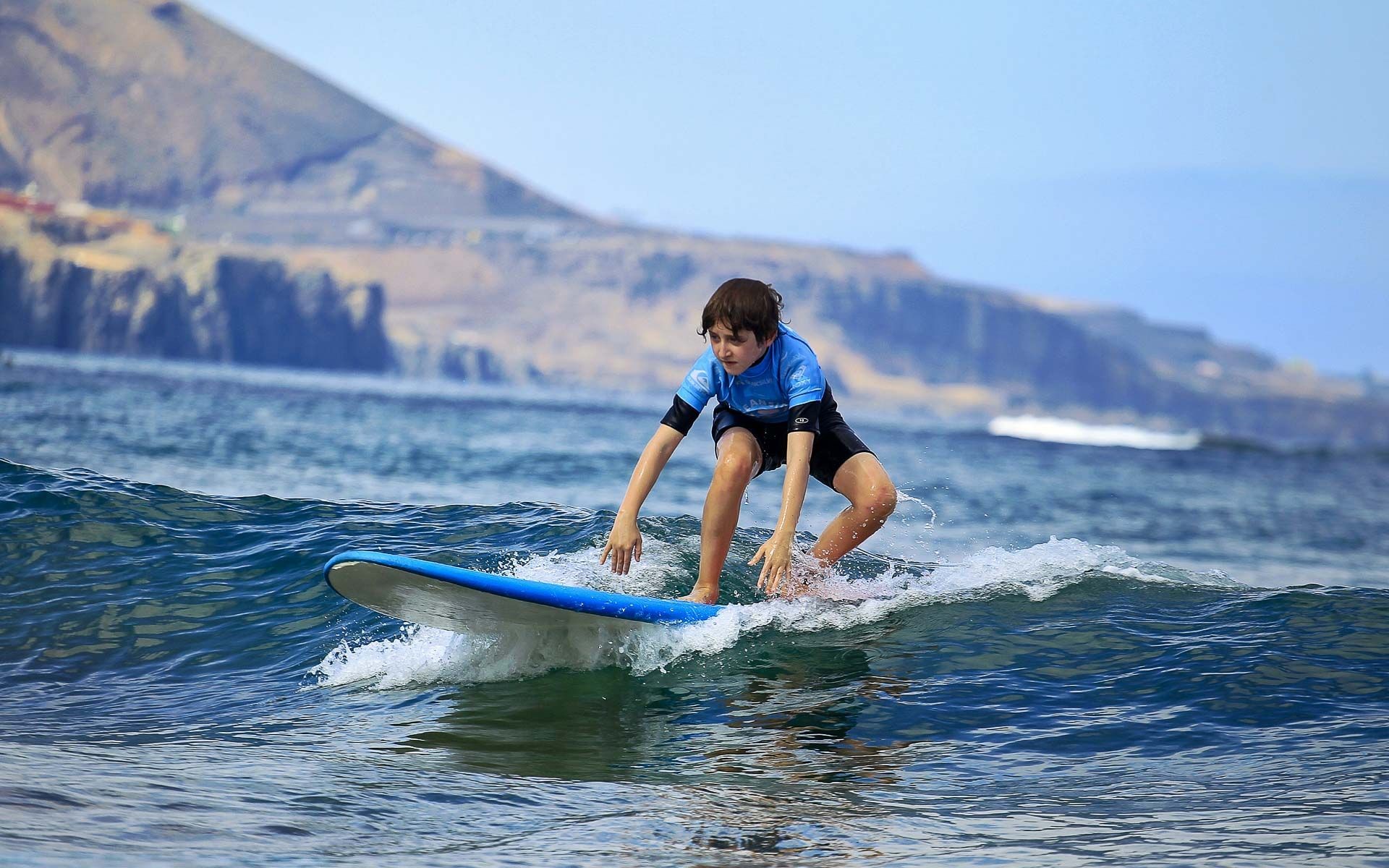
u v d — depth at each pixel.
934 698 3.92
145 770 3.22
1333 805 2.95
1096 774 3.25
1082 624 4.62
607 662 4.33
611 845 2.71
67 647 4.75
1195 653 4.21
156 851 2.54
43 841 2.55
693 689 4.07
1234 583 5.39
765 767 3.33
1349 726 3.55
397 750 3.48
